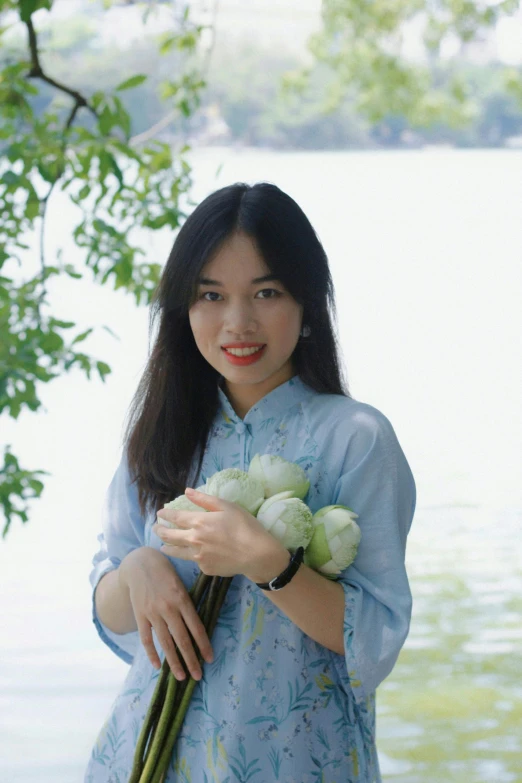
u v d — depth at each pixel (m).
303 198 28.75
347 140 36.81
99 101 3.19
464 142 38.28
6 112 3.19
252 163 34.09
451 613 5.19
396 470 1.60
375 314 16.09
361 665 1.48
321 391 1.69
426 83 11.74
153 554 1.66
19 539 6.31
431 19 10.97
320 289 1.65
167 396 1.70
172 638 1.58
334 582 1.53
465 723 4.05
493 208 28.70
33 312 3.25
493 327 14.85
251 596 1.57
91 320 13.58
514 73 14.26
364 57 11.38
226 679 1.55
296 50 32.12
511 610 5.19
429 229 25.38
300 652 1.55
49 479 7.49
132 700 1.63
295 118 33.88
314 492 1.61
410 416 9.73
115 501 1.79
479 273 20.14
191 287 1.58
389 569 1.56
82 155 3.19
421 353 13.02
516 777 3.64
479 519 6.59
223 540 1.45
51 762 3.83
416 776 3.68
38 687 4.39
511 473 7.68
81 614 5.23
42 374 3.15
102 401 10.10
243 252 1.55
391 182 33.22
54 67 20.19
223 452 1.69
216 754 1.53
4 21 3.38
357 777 1.55
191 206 3.68
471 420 9.48
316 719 1.54
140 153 3.63
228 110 33.41
